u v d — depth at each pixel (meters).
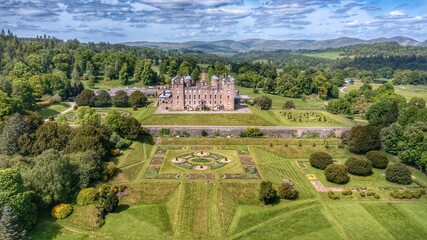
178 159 125.44
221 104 186.50
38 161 90.94
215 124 163.12
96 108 193.62
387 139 133.38
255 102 198.00
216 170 115.19
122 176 106.69
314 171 118.38
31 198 84.06
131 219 87.38
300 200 98.56
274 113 184.25
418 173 117.62
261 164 122.12
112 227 83.56
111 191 93.56
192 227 85.06
